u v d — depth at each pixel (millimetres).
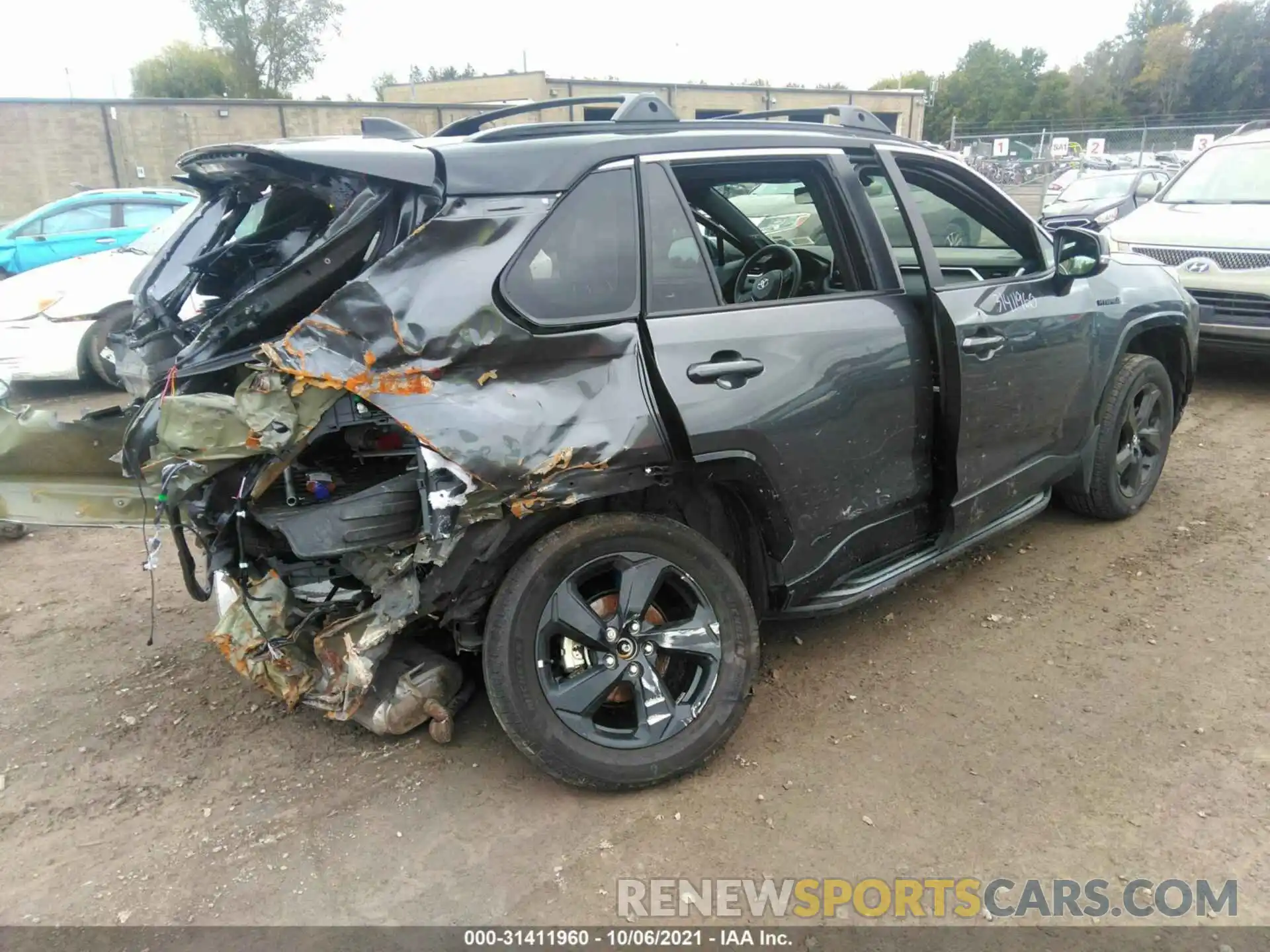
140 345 2900
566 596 2705
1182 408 5211
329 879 2500
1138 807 2709
